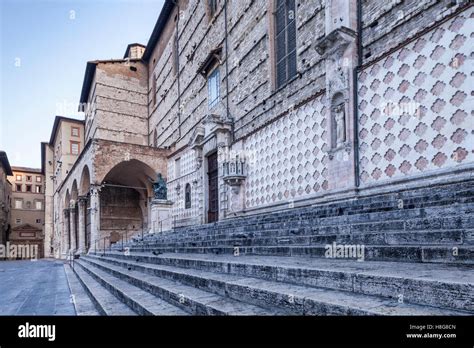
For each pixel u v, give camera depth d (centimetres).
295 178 1491
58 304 764
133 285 803
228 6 2270
